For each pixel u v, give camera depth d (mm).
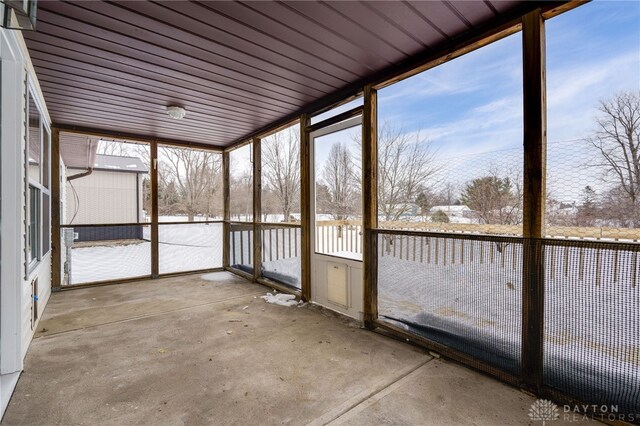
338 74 2939
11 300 2166
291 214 5590
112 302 3918
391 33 2258
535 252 1875
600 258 1636
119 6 1911
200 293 4359
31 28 1485
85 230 4992
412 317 2643
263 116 4250
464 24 2156
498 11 2018
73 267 4852
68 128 4543
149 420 1702
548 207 1949
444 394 1928
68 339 2781
